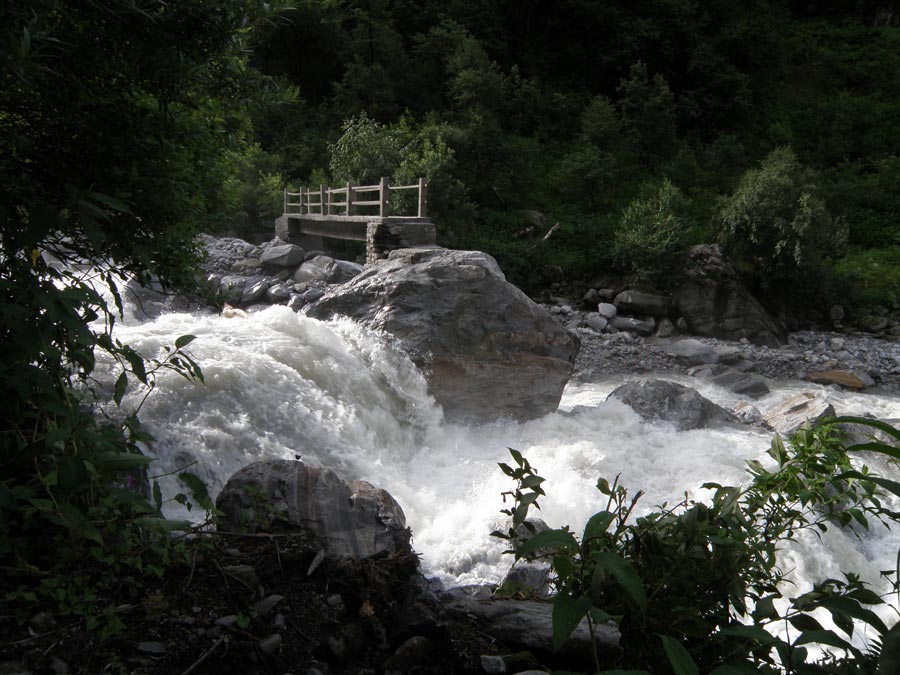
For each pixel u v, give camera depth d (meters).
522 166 29.09
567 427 9.30
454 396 9.16
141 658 2.53
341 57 34.66
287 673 2.66
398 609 3.29
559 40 42.00
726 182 32.72
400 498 6.77
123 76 3.47
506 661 2.76
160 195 3.68
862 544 6.85
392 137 25.36
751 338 20.97
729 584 2.18
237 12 3.33
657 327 21.48
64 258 3.52
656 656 2.12
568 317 21.69
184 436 6.16
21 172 3.27
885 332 22.91
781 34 44.44
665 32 40.47
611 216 28.78
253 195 24.50
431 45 35.69
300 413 7.22
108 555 2.88
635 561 2.28
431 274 9.46
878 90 41.53
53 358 2.98
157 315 13.45
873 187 31.94
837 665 1.89
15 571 2.72
